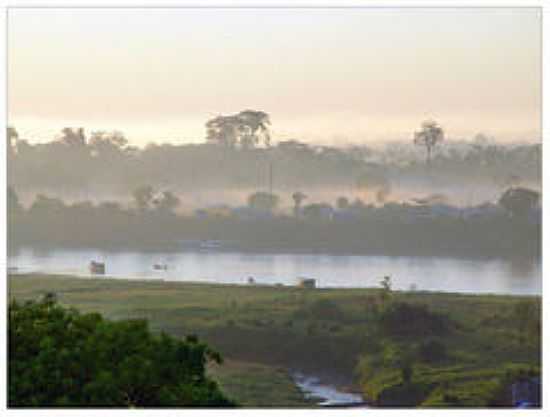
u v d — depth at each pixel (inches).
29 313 1117.1
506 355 2271.2
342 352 2351.1
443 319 2428.6
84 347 1041.5
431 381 2212.1
